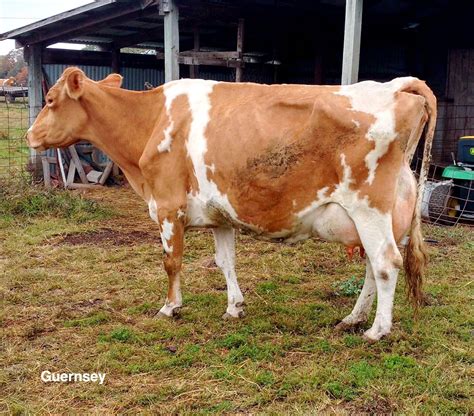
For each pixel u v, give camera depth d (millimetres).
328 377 3721
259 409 3424
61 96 4910
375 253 3928
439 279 5711
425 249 4090
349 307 4965
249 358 4031
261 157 4027
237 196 4195
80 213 8656
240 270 6086
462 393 3529
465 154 8352
